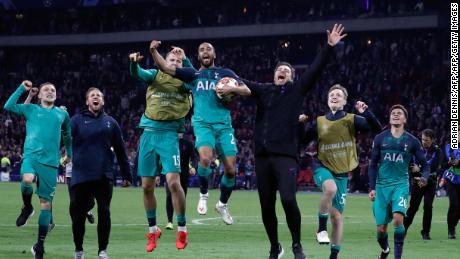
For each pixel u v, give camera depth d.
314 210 24.61
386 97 44.97
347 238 15.73
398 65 47.00
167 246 13.66
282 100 10.22
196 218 20.22
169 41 57.16
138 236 15.43
